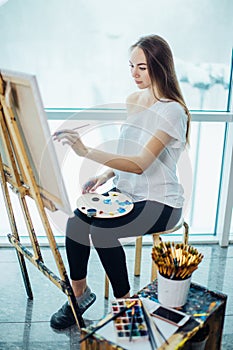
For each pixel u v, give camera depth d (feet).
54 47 8.04
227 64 8.32
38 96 4.78
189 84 8.43
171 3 7.90
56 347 6.50
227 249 9.21
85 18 7.91
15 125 5.30
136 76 6.63
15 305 7.38
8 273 8.21
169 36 8.09
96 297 7.59
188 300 5.29
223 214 9.05
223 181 9.05
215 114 8.48
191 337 4.76
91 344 4.78
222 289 7.92
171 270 5.05
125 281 6.37
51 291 7.75
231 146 8.62
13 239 6.95
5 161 6.31
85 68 8.20
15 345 6.52
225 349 6.54
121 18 7.95
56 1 7.76
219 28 8.08
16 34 7.91
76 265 6.61
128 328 4.77
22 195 6.10
